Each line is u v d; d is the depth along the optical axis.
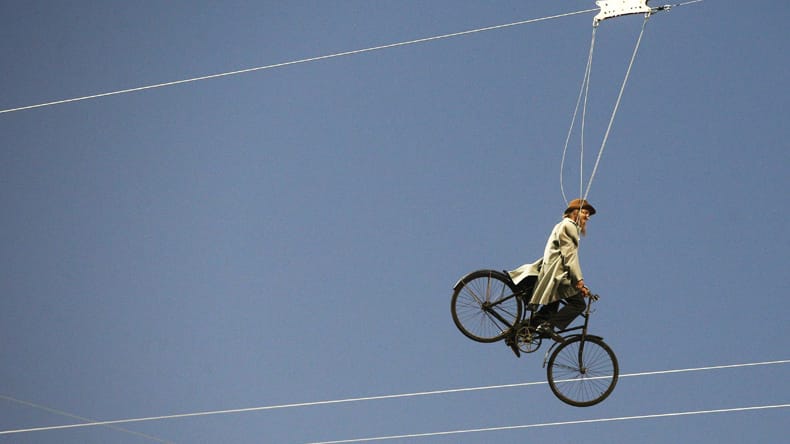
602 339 18.84
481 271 19.00
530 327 18.75
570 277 18.52
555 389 18.88
